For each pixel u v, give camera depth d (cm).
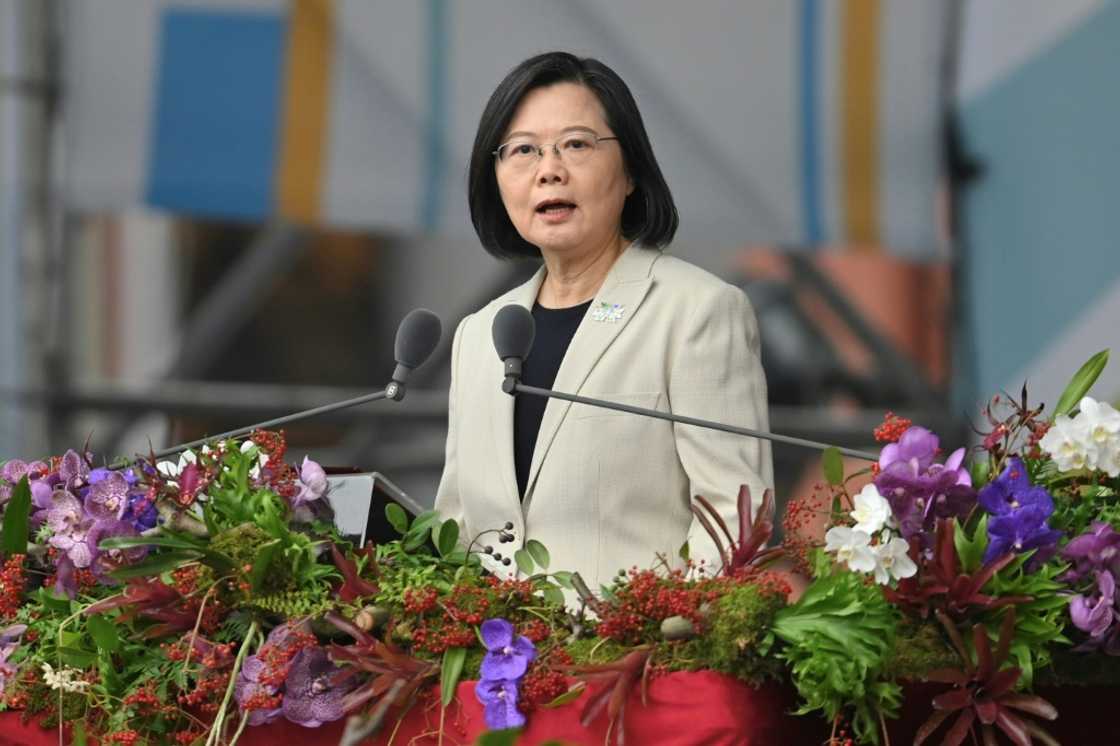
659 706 774
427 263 2302
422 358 996
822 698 763
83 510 913
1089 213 2192
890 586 791
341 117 2230
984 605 786
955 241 2247
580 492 1038
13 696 883
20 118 2184
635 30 2223
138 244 2253
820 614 775
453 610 821
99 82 2208
